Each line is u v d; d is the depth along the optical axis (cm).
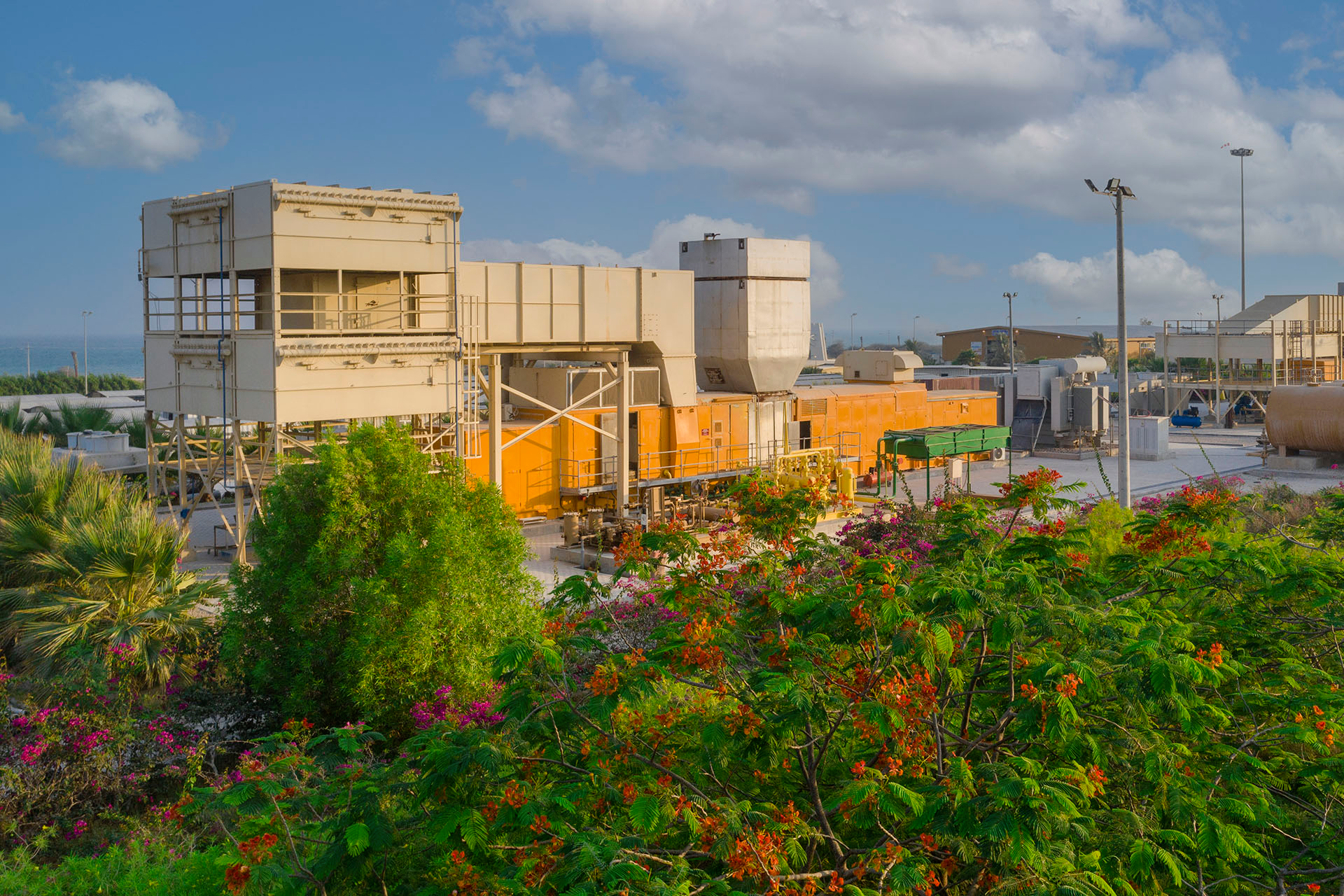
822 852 708
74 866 930
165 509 2908
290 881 628
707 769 684
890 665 689
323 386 2227
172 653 1418
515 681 715
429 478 1488
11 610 1517
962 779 608
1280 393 4466
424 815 646
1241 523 1334
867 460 4103
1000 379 5125
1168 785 664
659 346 3247
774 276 3659
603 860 525
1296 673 902
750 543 863
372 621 1321
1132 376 7981
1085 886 552
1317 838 737
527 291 2869
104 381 8100
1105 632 722
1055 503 920
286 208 2175
